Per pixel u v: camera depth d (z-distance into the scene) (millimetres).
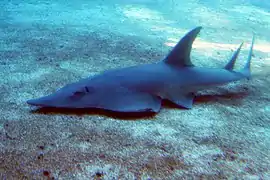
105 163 1693
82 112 2234
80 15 6141
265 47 4918
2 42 3857
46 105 2104
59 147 1805
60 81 2781
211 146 1961
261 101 2809
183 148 1908
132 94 2266
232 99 2797
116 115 2240
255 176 1688
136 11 7055
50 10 6422
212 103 2652
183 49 2514
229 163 1791
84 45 4016
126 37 4656
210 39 5121
